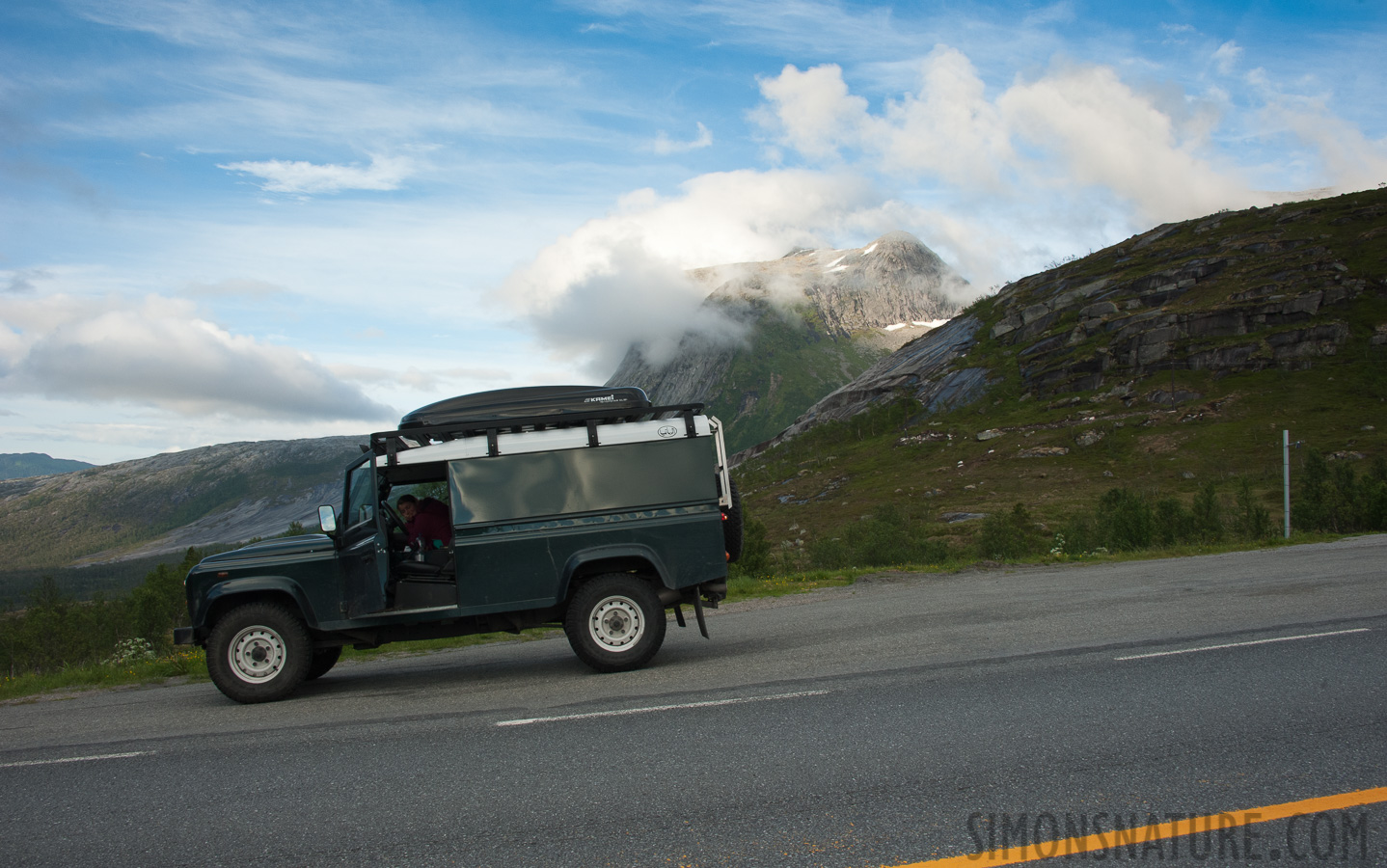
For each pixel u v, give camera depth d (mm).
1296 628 9312
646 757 5660
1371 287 141875
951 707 6590
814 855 3973
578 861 4035
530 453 9164
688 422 9453
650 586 9148
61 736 7695
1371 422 109188
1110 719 6070
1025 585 15969
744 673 8359
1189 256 177375
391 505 9633
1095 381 156500
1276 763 5012
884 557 52344
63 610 89125
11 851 4613
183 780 5812
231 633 8812
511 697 7910
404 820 4746
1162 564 19953
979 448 144875
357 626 9023
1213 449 114125
